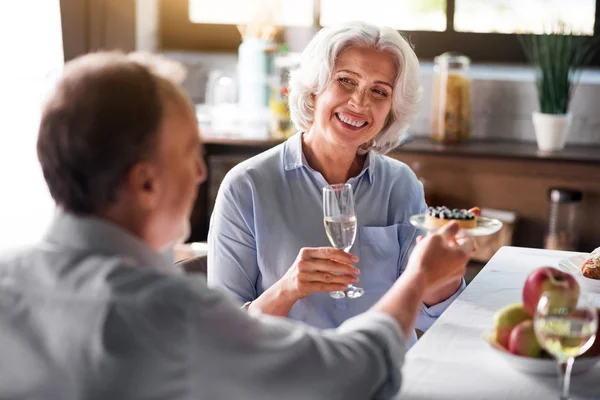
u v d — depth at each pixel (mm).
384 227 2164
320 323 2043
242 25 4227
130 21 3914
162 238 1141
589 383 1414
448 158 3617
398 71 2094
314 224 2088
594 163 3479
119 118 1037
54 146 1051
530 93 3900
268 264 2066
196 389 1001
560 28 3631
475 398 1355
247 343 1028
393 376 1185
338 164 2129
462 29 3984
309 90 2088
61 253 1070
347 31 2055
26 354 1023
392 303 1286
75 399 1005
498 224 2004
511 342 1470
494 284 2018
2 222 3811
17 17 3727
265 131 3818
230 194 2074
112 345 984
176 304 1001
